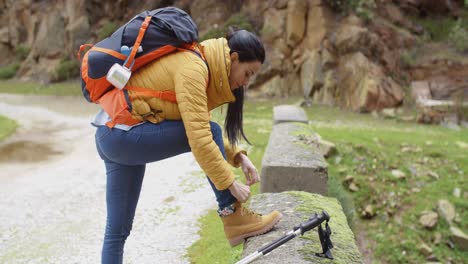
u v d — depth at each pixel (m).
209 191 6.74
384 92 13.42
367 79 13.55
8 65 23.42
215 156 2.12
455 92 13.63
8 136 11.27
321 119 12.08
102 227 5.80
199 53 2.23
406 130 10.93
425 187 7.74
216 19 17.36
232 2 17.38
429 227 6.97
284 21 15.42
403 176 7.92
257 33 16.02
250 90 14.87
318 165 4.69
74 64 20.42
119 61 2.17
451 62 14.40
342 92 14.01
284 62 15.02
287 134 5.96
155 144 2.20
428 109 12.20
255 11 16.47
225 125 2.64
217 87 2.30
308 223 2.25
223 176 2.18
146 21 2.19
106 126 2.23
